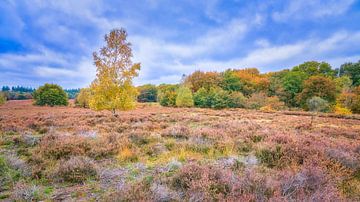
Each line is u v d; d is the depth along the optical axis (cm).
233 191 342
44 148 632
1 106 5091
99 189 397
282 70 7319
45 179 442
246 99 5203
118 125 1266
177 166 513
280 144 649
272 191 345
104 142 734
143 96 8856
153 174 468
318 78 4850
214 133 921
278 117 2520
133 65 1664
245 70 7600
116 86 1631
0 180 419
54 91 5856
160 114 2545
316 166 448
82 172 462
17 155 626
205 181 364
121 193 339
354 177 483
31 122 1375
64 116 1938
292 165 498
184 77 7662
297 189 345
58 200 352
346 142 783
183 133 938
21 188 369
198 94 5653
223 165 513
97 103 1612
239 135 898
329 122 2119
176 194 348
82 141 696
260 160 572
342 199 324
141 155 643
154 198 326
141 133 898
